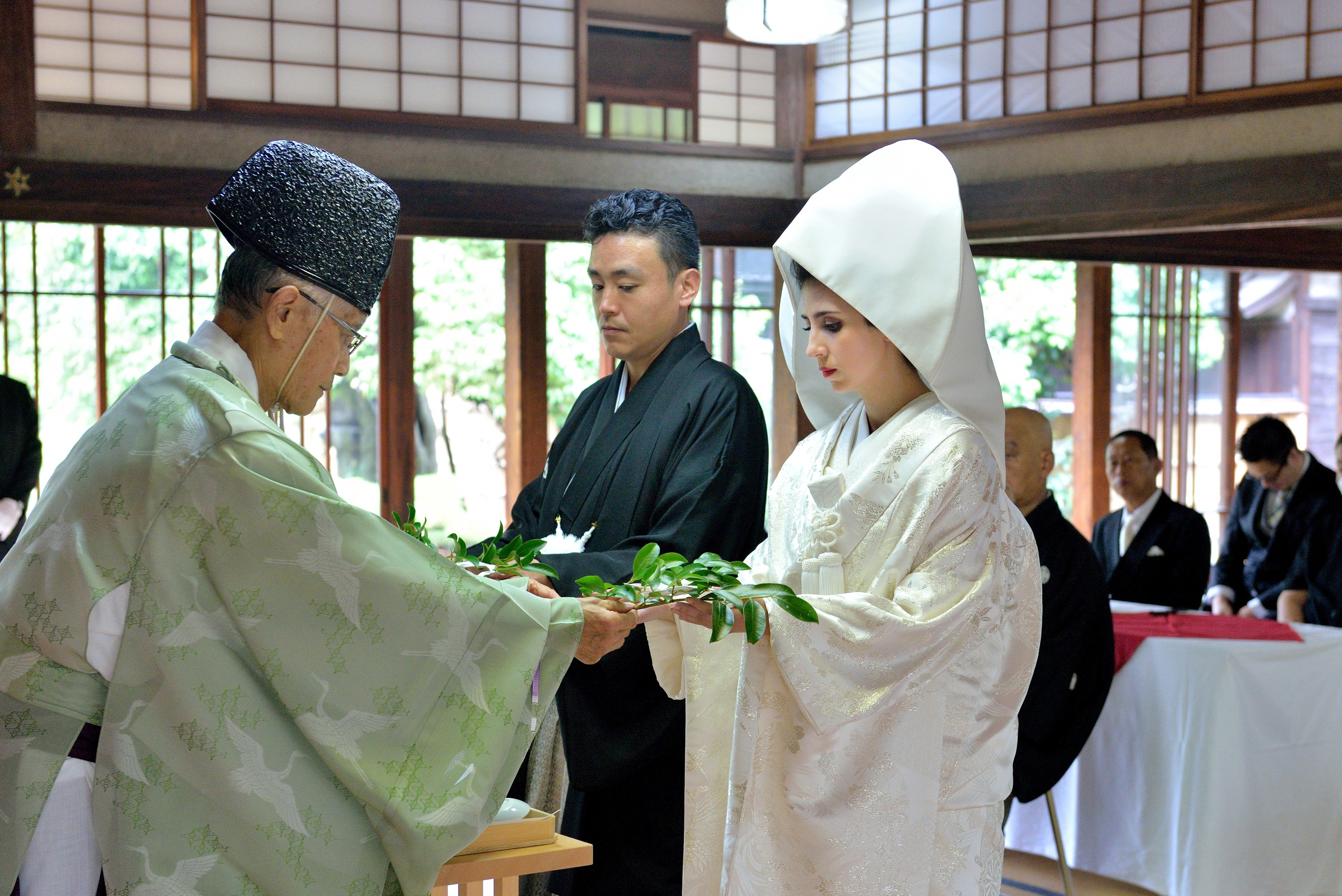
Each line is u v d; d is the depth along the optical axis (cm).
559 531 236
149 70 399
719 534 220
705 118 468
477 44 432
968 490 164
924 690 163
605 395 247
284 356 150
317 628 137
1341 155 364
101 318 505
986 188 430
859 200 168
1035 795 305
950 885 167
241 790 133
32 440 450
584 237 243
